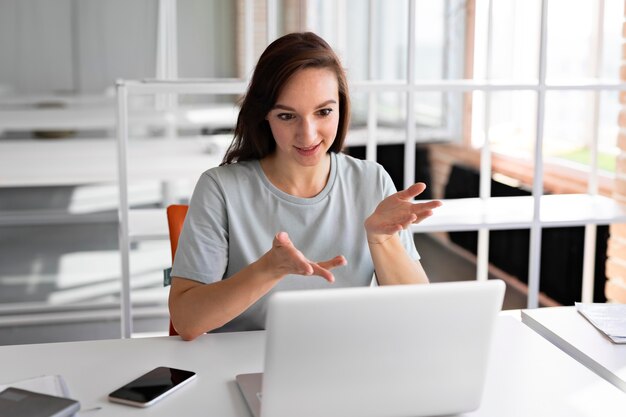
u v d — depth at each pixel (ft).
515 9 11.28
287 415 3.82
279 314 3.57
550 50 11.64
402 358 3.82
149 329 10.74
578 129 12.30
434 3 10.96
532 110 11.82
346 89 5.59
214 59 9.98
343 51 10.55
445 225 8.96
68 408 3.78
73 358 4.85
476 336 3.88
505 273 11.50
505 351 5.01
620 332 5.25
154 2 9.89
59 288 10.61
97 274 10.68
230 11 9.89
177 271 5.44
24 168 10.25
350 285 5.79
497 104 11.57
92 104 10.18
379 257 5.45
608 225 10.90
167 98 10.04
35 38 9.95
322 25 10.29
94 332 10.67
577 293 11.28
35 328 10.55
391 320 3.72
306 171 5.74
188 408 4.17
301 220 5.73
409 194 5.27
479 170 11.64
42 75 10.03
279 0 10.02
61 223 10.50
